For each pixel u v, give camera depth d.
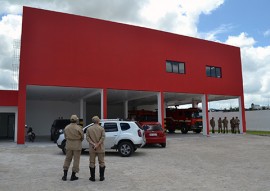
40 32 17.72
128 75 20.58
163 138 15.70
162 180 7.44
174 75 23.12
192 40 24.75
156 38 22.38
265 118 36.84
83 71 18.81
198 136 24.41
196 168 9.26
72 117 7.54
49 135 28.41
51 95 24.31
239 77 28.08
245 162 10.54
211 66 26.03
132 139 12.08
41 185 6.85
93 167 7.32
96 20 19.66
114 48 20.17
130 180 7.43
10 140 20.72
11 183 7.05
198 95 26.05
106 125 12.33
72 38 18.66
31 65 17.27
